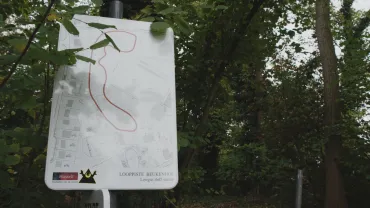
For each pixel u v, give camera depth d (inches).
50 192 96.3
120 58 81.0
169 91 81.4
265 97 464.4
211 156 660.7
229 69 137.6
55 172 69.8
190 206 386.3
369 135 345.4
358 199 388.8
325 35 427.8
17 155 93.9
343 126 379.2
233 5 127.7
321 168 426.6
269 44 145.0
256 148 523.8
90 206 72.2
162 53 83.9
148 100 79.5
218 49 131.1
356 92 353.7
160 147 76.9
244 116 577.3
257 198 580.1
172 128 78.9
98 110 75.8
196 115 133.3
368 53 282.8
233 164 548.7
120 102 77.7
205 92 132.5
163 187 74.9
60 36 80.7
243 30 128.4
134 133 76.3
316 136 426.6
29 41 69.9
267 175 485.4
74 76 76.6
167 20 94.3
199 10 132.3
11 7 118.3
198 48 131.2
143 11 100.2
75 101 75.0
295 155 451.8
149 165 75.2
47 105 99.1
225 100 140.9
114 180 72.5
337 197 387.5
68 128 72.9
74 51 72.4
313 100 435.8
